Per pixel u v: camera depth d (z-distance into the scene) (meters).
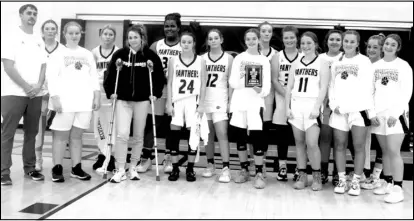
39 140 4.17
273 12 6.51
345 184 3.66
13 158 4.75
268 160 5.39
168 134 4.33
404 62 3.45
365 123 3.44
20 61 3.49
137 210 2.90
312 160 3.69
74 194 3.29
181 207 3.01
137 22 6.76
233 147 6.22
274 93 4.10
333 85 3.61
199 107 3.84
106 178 3.88
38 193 3.28
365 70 3.46
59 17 6.93
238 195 3.44
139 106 3.83
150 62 3.75
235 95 3.84
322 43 6.45
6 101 3.45
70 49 3.69
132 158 3.94
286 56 3.99
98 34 6.92
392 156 3.40
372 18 6.37
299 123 3.68
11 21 6.76
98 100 3.84
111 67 3.81
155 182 3.83
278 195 3.48
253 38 3.78
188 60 3.89
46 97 4.20
